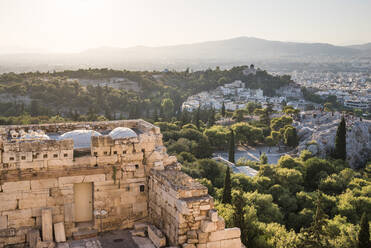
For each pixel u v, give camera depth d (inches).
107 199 1071.0
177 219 936.3
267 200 2669.8
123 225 1095.0
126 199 1094.4
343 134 4835.1
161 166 1121.4
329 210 2970.0
